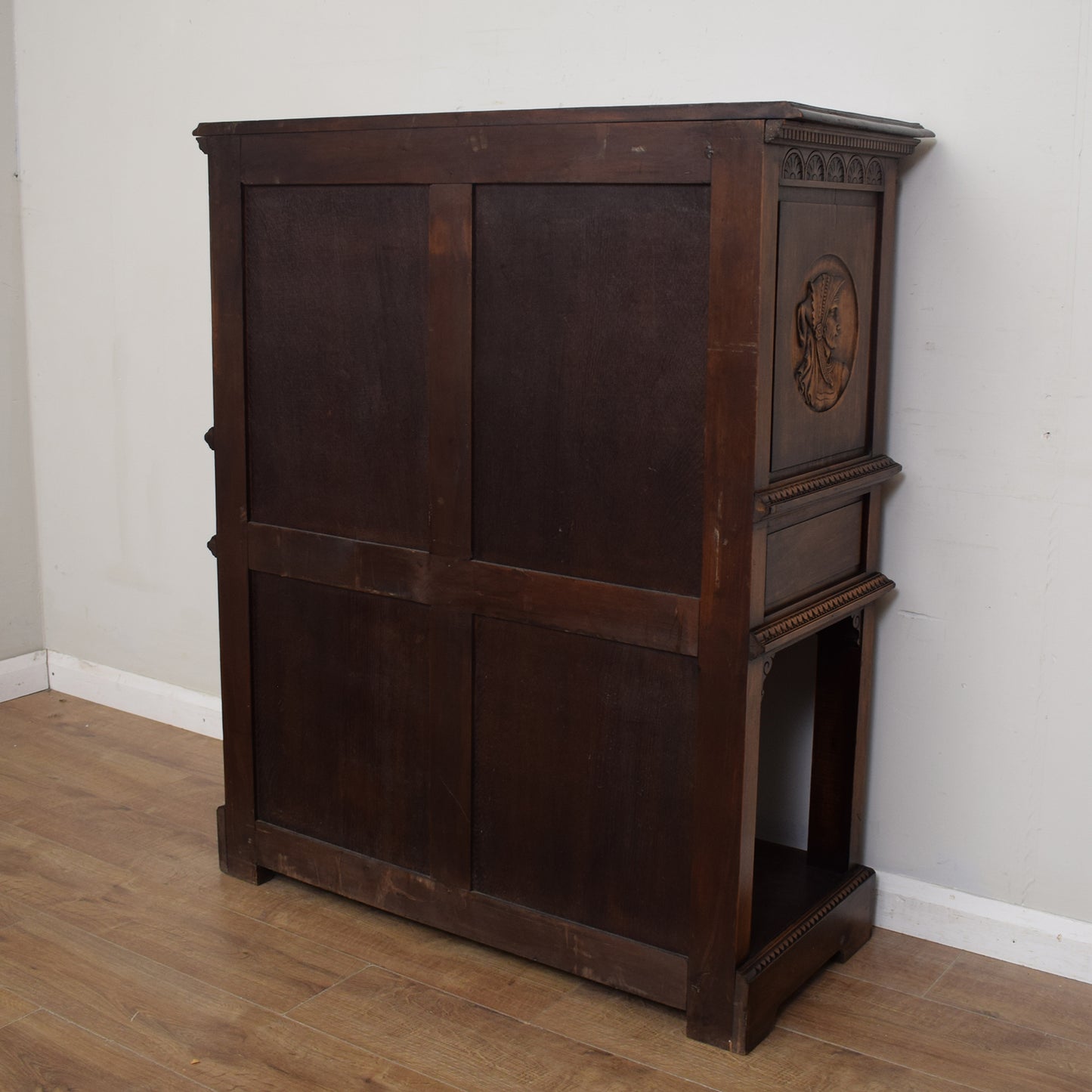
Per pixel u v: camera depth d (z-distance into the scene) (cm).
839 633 249
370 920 263
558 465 221
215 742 358
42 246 370
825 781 257
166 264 345
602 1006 234
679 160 198
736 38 256
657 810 222
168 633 369
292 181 241
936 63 235
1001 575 244
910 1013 234
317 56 313
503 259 220
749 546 203
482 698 238
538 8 279
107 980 239
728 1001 219
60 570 390
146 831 301
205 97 331
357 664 253
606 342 212
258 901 270
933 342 244
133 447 363
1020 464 239
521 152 213
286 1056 217
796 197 203
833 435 228
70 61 353
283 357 251
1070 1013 235
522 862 240
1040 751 246
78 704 386
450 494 233
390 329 236
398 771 252
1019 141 230
